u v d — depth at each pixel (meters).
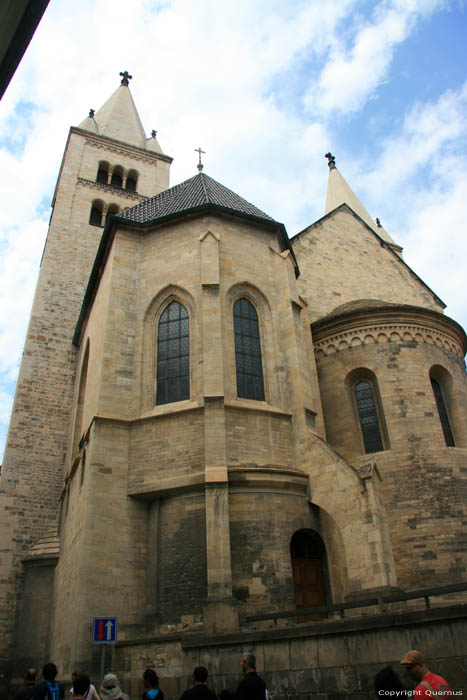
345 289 37.88
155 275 27.58
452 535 24.86
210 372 23.53
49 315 41.91
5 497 34.31
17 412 37.31
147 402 24.94
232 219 28.70
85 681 10.50
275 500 22.14
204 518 21.25
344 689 13.35
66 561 26.47
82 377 34.34
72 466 28.33
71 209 48.38
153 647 17.95
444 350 30.58
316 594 21.77
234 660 15.70
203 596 20.06
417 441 26.98
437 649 12.12
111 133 56.00
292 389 25.28
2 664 29.16
